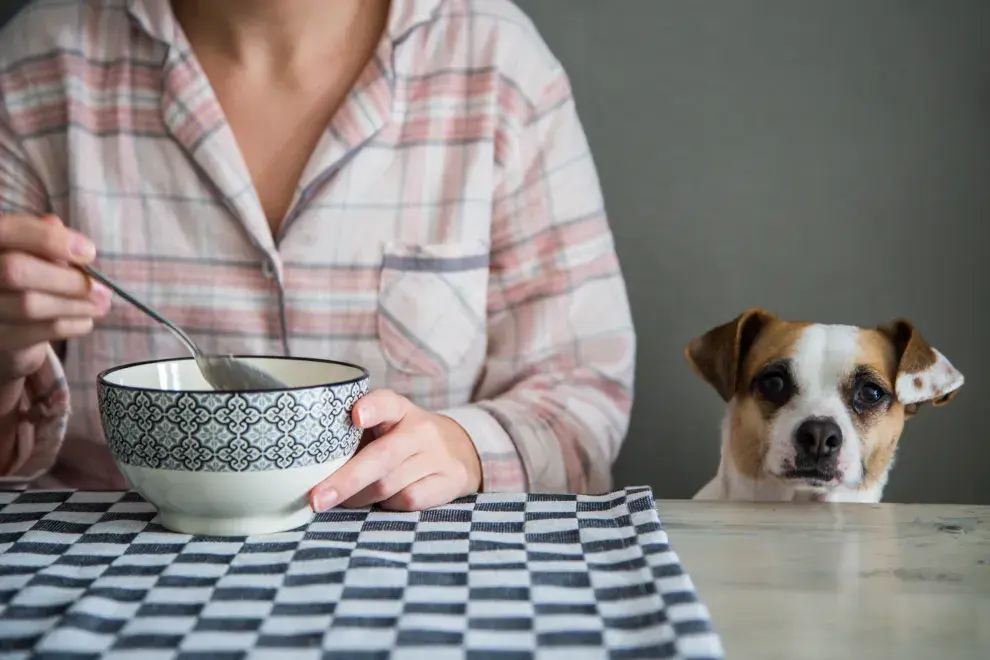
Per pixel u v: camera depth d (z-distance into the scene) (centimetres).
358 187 113
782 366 88
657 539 70
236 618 58
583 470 107
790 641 58
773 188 141
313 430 69
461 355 118
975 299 139
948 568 70
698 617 57
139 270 113
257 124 115
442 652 54
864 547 74
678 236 143
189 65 112
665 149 142
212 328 113
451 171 116
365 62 116
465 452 97
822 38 138
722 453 95
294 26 112
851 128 139
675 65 141
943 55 137
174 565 66
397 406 81
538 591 62
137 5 113
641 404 147
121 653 53
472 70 117
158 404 67
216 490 69
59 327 89
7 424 105
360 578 64
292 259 113
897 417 88
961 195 138
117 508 79
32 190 117
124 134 113
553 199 120
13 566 66
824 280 141
